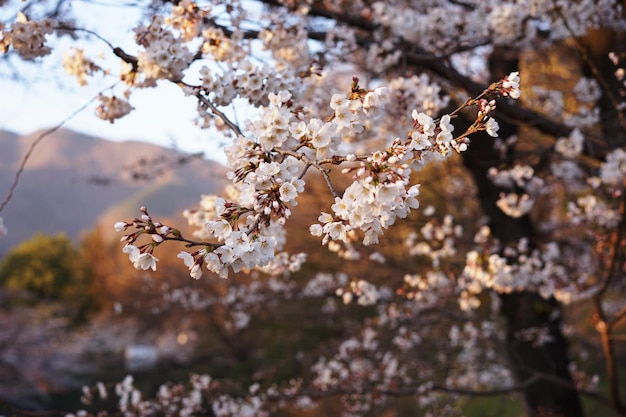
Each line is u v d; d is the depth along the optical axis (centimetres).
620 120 375
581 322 825
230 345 1714
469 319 513
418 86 340
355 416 472
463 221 616
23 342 1855
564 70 608
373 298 360
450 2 498
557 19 393
